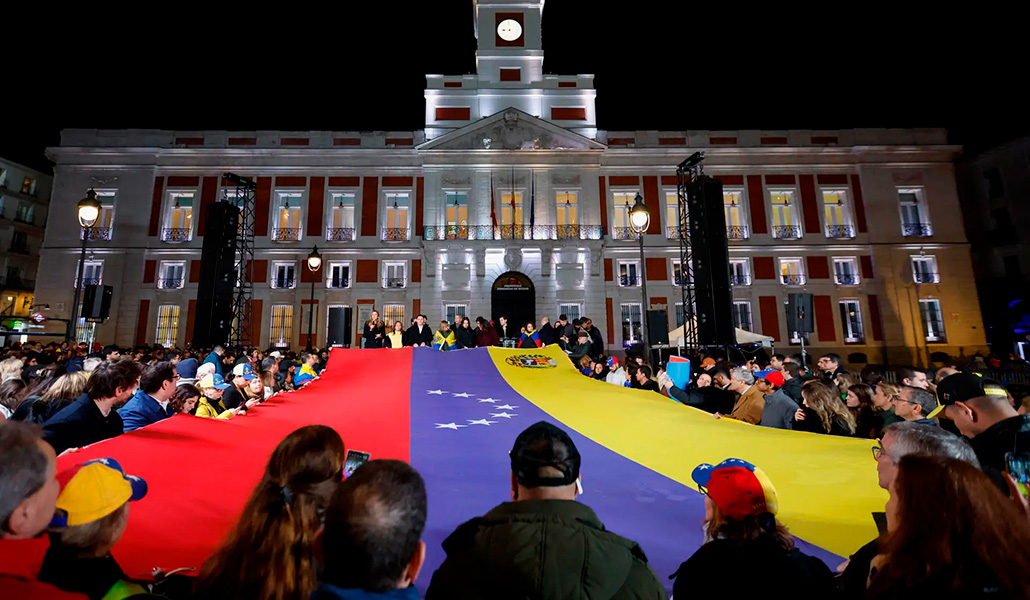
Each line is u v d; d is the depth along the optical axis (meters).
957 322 30.12
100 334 28.55
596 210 30.41
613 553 1.89
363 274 30.17
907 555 1.63
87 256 29.30
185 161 30.64
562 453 2.15
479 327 16.62
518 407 8.11
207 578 1.96
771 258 30.83
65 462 3.95
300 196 31.00
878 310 30.31
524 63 32.25
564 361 11.24
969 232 36.38
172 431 5.07
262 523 1.99
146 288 29.23
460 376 10.02
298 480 2.10
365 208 30.83
